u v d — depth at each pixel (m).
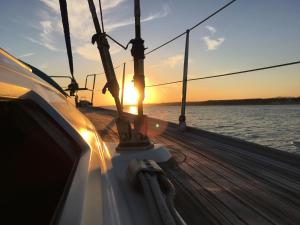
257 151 4.57
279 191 2.76
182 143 5.31
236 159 4.02
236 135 35.69
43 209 1.73
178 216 1.38
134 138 2.87
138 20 3.08
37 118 1.77
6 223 1.64
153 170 1.76
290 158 3.99
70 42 2.22
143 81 3.06
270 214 2.25
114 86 2.92
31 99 1.71
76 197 1.18
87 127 2.54
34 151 1.80
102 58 2.94
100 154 2.07
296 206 2.41
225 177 3.17
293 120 62.34
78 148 1.84
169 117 71.25
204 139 5.74
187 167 3.54
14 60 2.02
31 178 1.78
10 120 1.73
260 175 3.27
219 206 2.38
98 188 1.40
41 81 2.36
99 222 1.12
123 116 2.91
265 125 49.88
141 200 1.67
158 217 1.35
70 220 1.02
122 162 2.37
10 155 1.79
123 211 1.47
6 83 1.46
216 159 4.01
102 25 2.88
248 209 2.33
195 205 2.39
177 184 2.89
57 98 2.35
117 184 1.81
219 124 51.69
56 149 1.80
